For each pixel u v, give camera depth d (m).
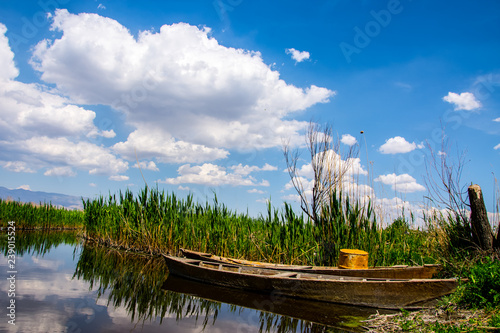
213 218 10.41
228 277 6.60
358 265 6.59
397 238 8.29
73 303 5.16
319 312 5.14
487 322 3.78
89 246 12.66
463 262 5.83
